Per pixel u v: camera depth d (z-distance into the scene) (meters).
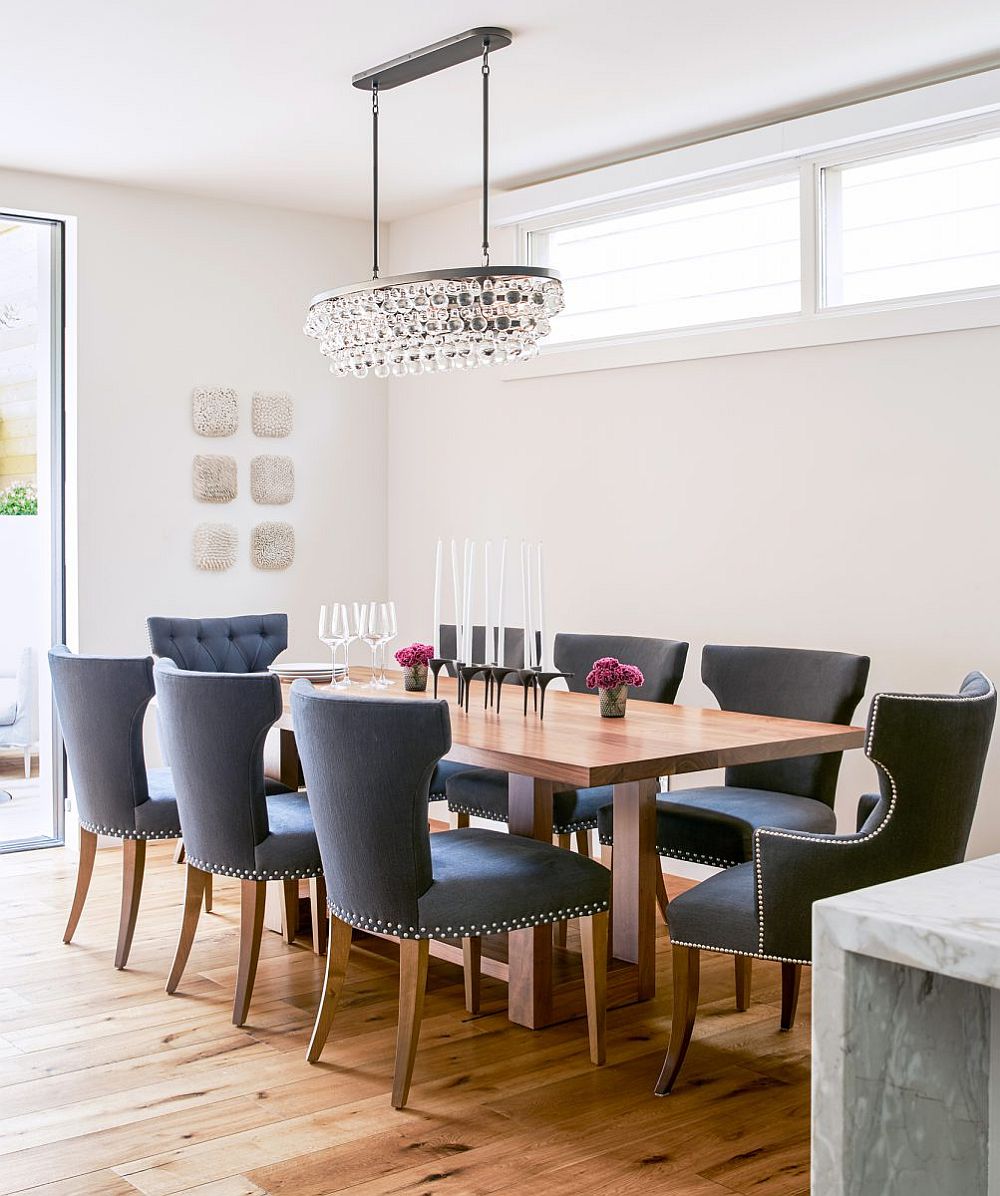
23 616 5.25
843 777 4.28
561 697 4.00
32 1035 3.15
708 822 3.39
